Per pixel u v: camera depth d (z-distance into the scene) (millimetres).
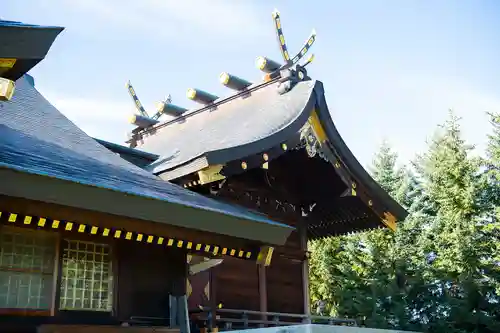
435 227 25453
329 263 27359
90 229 7035
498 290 18438
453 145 25906
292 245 13227
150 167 10797
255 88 13383
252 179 12438
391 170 30812
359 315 17250
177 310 8922
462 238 22734
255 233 8570
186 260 9508
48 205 6535
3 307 7258
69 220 6734
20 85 10414
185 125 14477
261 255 9008
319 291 27188
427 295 17188
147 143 14891
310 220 14664
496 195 24062
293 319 12664
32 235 7773
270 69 13078
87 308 8094
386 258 25062
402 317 16188
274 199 12977
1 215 6309
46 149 7602
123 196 6926
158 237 7781
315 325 6906
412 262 25141
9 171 5898
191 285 10812
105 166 8125
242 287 11750
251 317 11711
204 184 9789
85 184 6516
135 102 16531
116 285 8469
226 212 8180
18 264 7543
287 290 12805
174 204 7484
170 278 9172
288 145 10820
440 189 25016
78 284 8094
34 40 6188
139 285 8758
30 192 6074
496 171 23422
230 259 11695
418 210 27844
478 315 16422
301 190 13633
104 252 8516
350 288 18812
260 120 11727
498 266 21984
